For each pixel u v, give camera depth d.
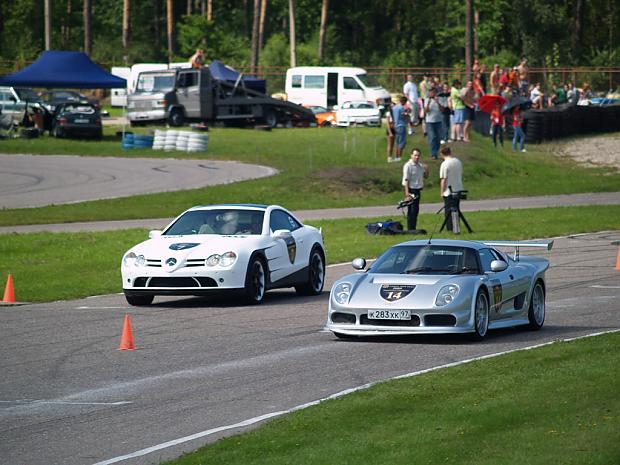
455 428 17.67
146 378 24.41
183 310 36.91
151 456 17.36
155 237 39.69
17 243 56.31
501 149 102.56
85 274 47.19
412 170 58.97
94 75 116.19
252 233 39.47
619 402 19.00
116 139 117.12
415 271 30.31
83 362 26.75
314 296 41.28
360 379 23.55
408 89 103.75
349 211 75.00
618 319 32.94
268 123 128.50
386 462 15.71
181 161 100.88
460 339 29.45
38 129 117.00
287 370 24.97
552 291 39.97
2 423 20.16
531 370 22.89
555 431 17.03
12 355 28.08
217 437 18.44
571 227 62.03
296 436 17.69
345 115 133.50
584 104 128.75
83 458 17.41
